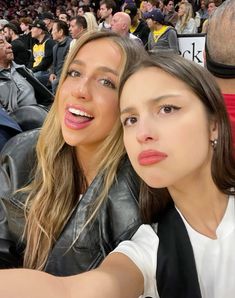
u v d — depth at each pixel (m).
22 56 6.18
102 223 1.04
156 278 0.75
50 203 1.21
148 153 0.74
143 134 0.73
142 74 0.77
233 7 1.14
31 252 1.20
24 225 1.24
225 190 0.78
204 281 0.75
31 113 1.79
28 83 2.64
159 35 5.00
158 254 0.76
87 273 0.68
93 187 1.09
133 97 0.76
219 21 1.14
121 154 1.11
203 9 7.99
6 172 1.32
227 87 1.13
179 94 0.74
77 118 1.14
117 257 0.75
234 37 1.12
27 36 7.34
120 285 0.67
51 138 1.23
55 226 1.19
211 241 0.76
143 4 8.08
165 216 0.82
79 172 1.24
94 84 1.12
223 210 0.79
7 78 2.56
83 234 1.05
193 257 0.76
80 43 1.15
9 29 7.48
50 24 8.38
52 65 5.73
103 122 1.13
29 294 0.61
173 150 0.73
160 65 0.76
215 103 0.76
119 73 1.10
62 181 1.23
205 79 0.76
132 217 1.01
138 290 0.73
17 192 1.24
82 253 1.05
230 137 0.78
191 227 0.78
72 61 1.15
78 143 1.15
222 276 0.74
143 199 0.84
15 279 0.63
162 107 0.75
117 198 1.04
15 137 1.39
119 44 1.12
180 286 0.75
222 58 1.13
